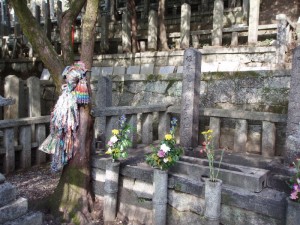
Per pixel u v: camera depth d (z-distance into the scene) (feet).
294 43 20.06
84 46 11.12
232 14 25.41
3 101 7.75
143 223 10.94
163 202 10.09
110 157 11.94
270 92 13.10
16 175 14.89
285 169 9.71
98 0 11.19
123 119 11.05
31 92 16.67
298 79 9.73
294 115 9.93
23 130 15.53
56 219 10.89
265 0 27.45
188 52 12.12
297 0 25.93
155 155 9.96
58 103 10.46
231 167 9.97
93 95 18.71
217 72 14.71
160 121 15.26
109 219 11.01
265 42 19.76
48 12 29.37
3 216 7.39
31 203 11.70
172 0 32.24
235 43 20.48
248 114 12.23
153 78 17.29
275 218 8.39
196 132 12.71
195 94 12.33
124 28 24.38
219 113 13.02
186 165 10.30
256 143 13.39
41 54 11.11
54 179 14.47
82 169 11.28
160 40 24.43
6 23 35.96
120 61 24.14
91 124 11.44
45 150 10.90
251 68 18.29
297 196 7.63
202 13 27.81
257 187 8.86
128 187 11.35
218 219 8.99
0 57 31.45
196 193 9.61
